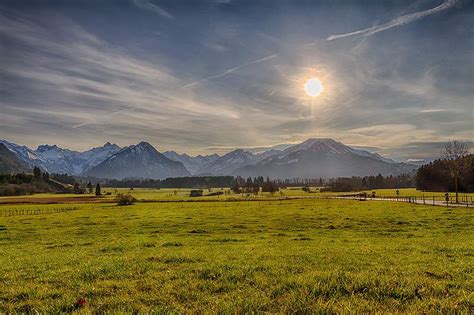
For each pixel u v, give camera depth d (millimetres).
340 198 142875
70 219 67000
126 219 63656
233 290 12203
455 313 9109
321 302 10133
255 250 24562
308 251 23359
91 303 10992
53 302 11164
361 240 31953
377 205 89625
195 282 13523
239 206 99812
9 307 10695
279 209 82938
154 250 26562
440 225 44531
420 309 9664
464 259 18859
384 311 9445
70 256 24031
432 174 188125
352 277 13242
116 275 15336
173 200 149500
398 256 20359
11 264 20734
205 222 54438
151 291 12305
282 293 11672
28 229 51094
